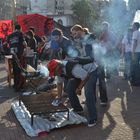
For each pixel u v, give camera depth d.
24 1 68.19
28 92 9.94
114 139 6.18
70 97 7.66
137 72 11.06
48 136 6.45
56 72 7.02
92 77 6.92
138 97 9.45
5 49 20.67
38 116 7.39
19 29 11.13
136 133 6.47
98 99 9.20
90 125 6.90
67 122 6.91
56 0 59.78
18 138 6.42
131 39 11.78
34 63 12.52
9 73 11.52
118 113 7.84
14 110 8.11
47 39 19.06
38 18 20.67
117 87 10.95
